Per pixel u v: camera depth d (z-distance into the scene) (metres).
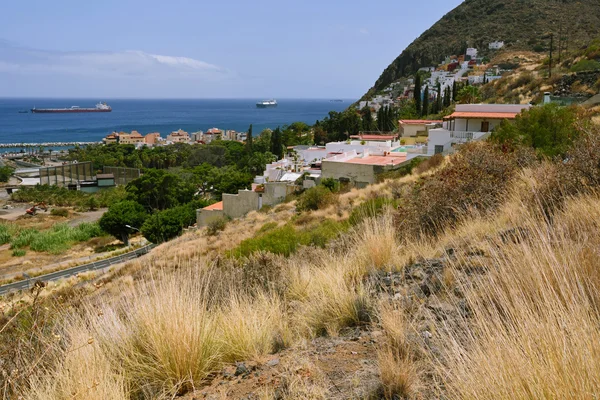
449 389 2.11
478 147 9.39
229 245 15.06
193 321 3.42
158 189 64.94
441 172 8.66
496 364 1.96
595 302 2.46
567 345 1.91
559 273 2.63
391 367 2.44
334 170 34.69
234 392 2.81
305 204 26.86
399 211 8.11
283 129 119.00
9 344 2.98
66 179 105.75
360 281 4.54
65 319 3.57
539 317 2.28
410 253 5.54
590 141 6.25
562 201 5.58
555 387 1.75
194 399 2.87
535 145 16.45
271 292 5.15
